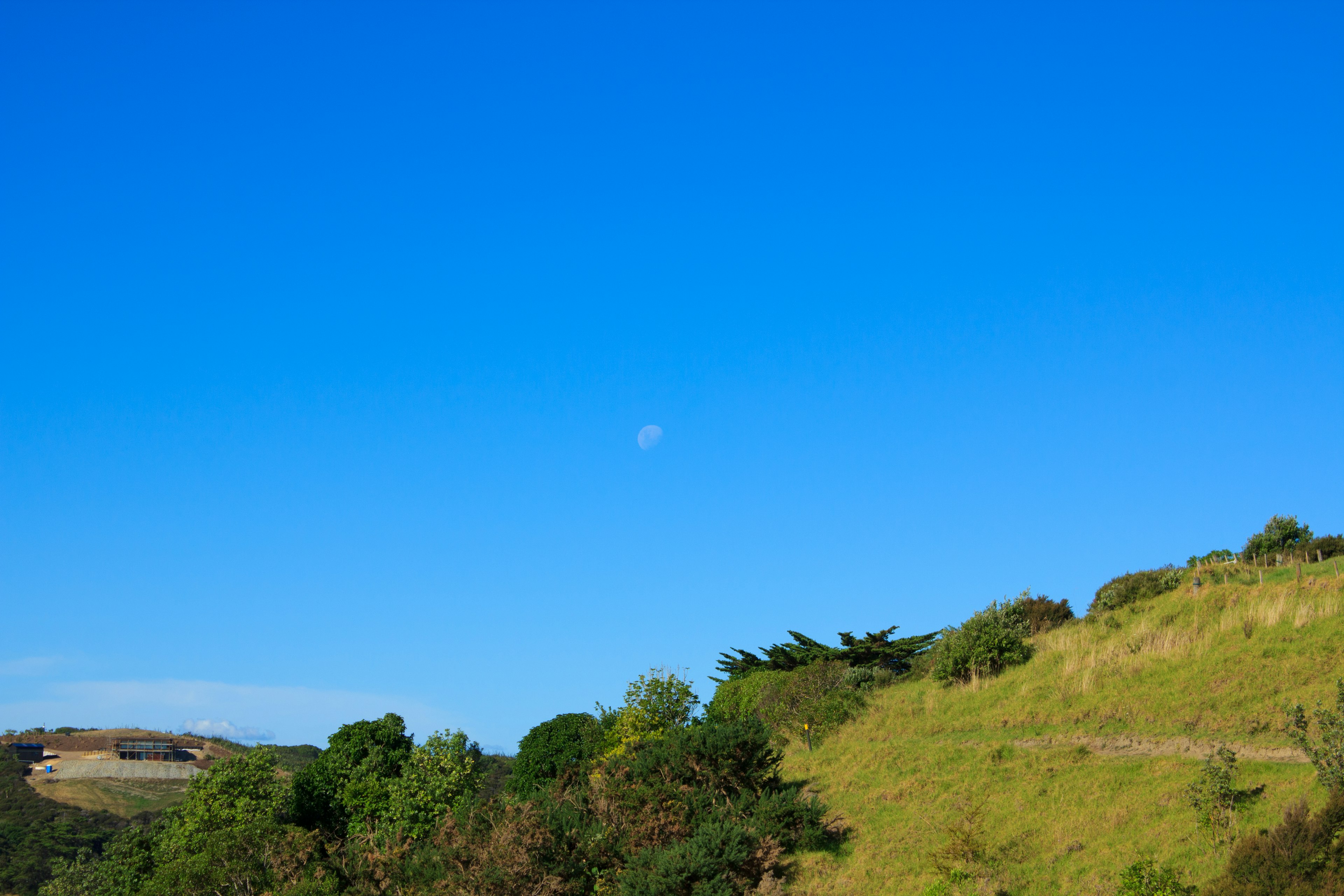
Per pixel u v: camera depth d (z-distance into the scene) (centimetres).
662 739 3400
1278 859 1537
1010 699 3212
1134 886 1639
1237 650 2812
